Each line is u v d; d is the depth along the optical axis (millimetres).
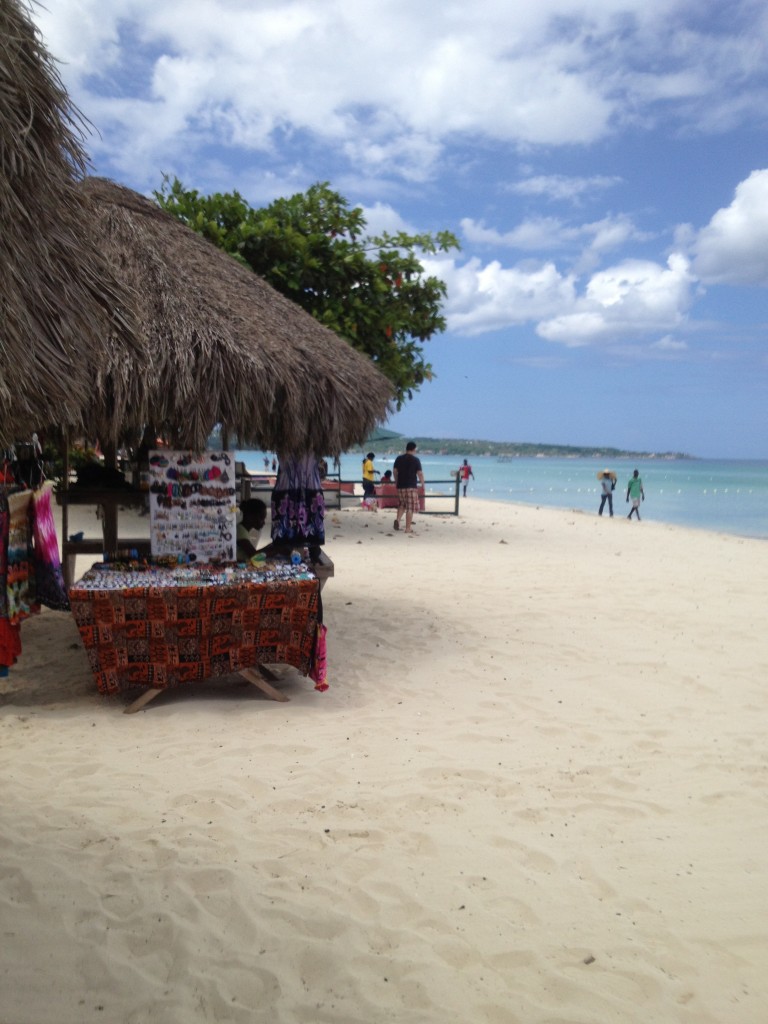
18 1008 2500
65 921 2953
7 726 5039
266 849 3520
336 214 15531
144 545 6887
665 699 5754
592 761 4605
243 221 14867
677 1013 2545
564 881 3312
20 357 2783
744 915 3092
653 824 3840
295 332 6852
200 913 3018
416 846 3578
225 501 6043
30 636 7391
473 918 3037
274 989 2625
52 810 3855
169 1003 2547
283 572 5656
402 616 8359
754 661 6793
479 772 4410
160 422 5789
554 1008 2559
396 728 5086
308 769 4406
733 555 14203
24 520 5898
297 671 6332
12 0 2781
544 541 15719
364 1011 2537
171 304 5785
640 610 8844
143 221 6863
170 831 3664
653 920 3051
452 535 16156
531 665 6598
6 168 2773
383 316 15711
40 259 3025
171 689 5863
